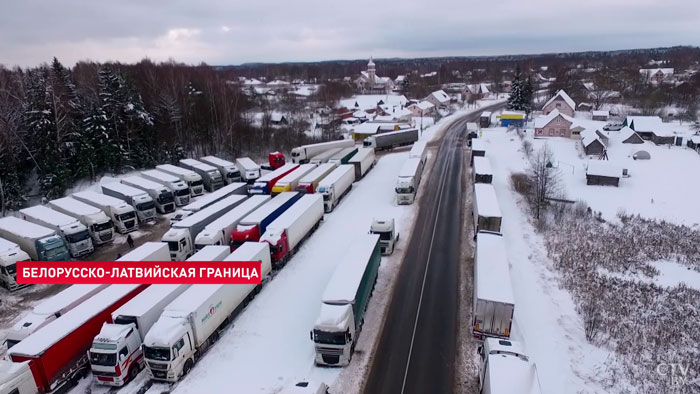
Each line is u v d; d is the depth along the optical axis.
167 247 30.66
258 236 32.84
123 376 20.27
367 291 25.14
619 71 166.62
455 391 19.44
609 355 21.75
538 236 37.19
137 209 43.00
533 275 30.11
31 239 32.88
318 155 60.53
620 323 24.75
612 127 82.62
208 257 27.31
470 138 77.94
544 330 23.70
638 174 54.47
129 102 59.09
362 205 45.94
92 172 53.53
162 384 20.47
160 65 94.06
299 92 155.88
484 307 21.89
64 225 35.62
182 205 47.81
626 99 116.06
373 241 28.97
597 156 63.50
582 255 33.38
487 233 30.03
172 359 19.88
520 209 43.81
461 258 32.84
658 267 32.53
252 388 19.95
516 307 25.95
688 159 60.72
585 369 20.56
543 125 79.56
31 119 51.56
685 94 107.62
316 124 98.00
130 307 22.22
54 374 19.88
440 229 38.69
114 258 35.94
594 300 26.88
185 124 71.19
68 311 22.91
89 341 21.83
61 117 53.69
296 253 34.34
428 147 75.56
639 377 20.03
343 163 55.53
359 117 113.69
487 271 24.36
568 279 29.59
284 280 30.03
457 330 23.94
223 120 75.12
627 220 40.94
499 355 17.78
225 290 24.27
